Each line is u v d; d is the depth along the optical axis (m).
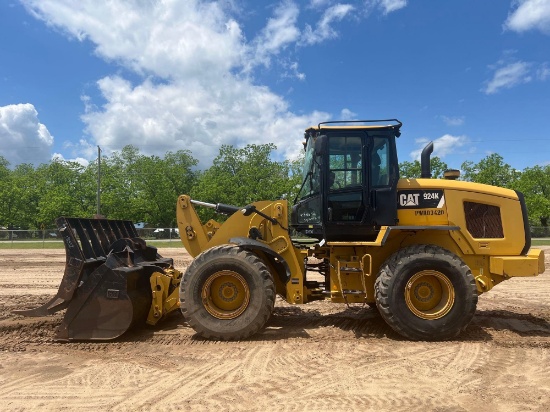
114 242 5.83
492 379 4.04
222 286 5.39
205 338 5.35
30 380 4.03
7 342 5.22
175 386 3.87
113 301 5.24
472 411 3.37
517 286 10.21
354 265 5.76
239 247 5.45
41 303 7.90
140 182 40.41
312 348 4.99
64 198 37.84
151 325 5.91
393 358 4.63
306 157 6.39
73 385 3.91
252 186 36.72
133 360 4.57
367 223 5.73
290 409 3.40
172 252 20.78
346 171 5.80
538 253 5.78
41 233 29.72
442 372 4.22
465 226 5.79
